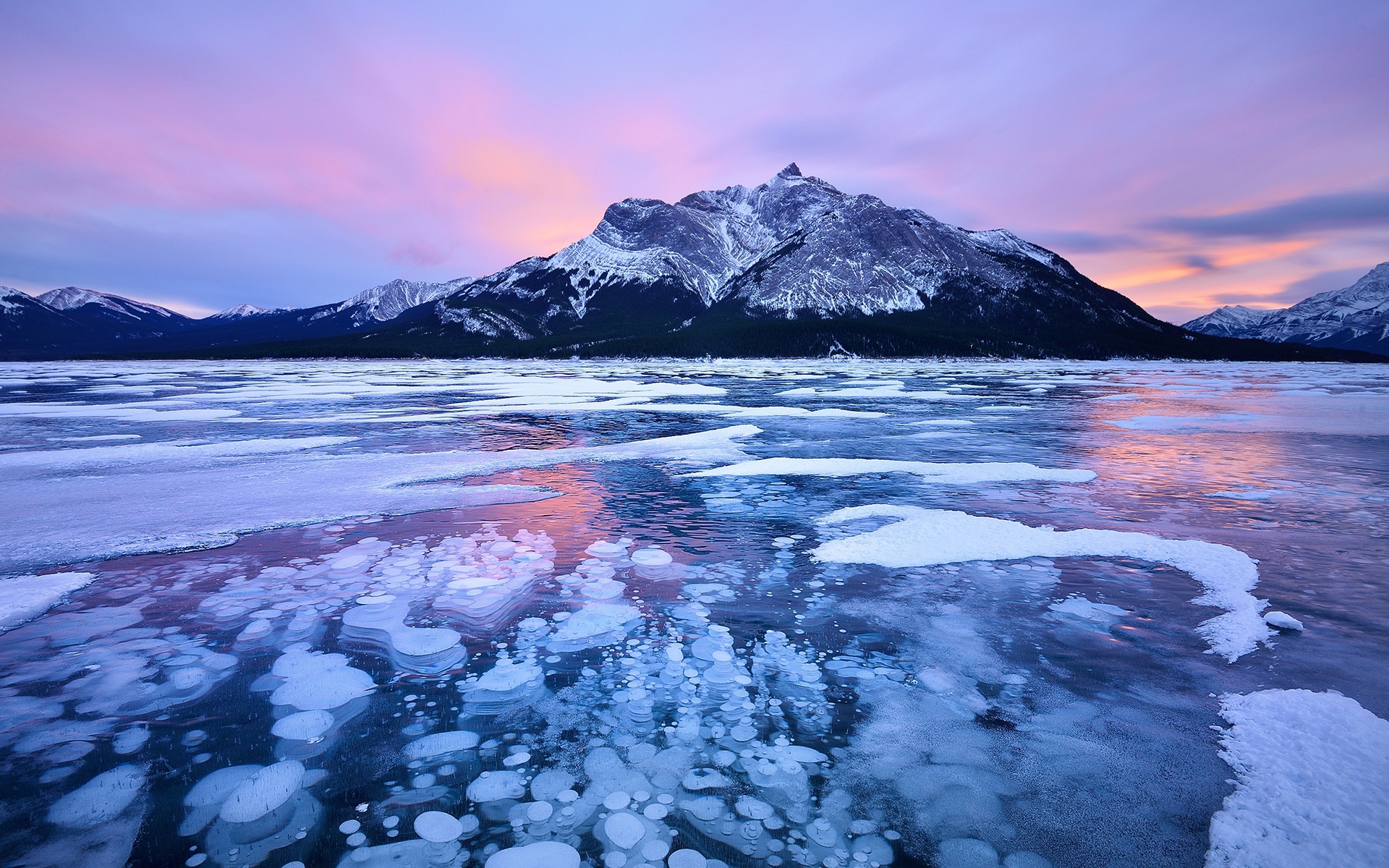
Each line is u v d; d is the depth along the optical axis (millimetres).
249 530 9039
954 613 6156
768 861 3025
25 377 63406
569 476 13125
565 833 3244
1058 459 15398
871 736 4137
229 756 3916
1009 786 3600
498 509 10414
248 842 3164
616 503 10781
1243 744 3934
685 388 44250
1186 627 5777
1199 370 92375
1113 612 6141
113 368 93375
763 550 8203
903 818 3355
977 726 4219
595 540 8664
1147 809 3369
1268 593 6602
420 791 3596
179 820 3346
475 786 3645
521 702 4574
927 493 11625
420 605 6363
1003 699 4570
